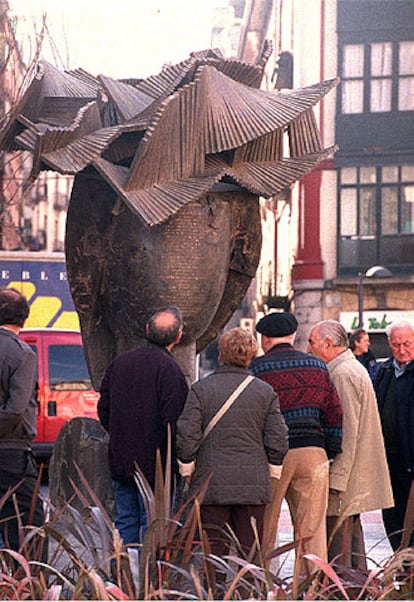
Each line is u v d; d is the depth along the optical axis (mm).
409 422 12266
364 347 18656
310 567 8039
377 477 11695
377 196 56125
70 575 8469
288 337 11312
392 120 56062
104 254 11484
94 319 11719
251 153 11414
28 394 10727
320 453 11055
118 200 11023
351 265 56156
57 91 11602
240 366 10320
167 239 10984
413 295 55000
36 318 29078
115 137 10820
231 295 11898
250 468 10109
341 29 56844
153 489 10609
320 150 11664
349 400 11578
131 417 10602
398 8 55875
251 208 11586
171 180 10844
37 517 10914
